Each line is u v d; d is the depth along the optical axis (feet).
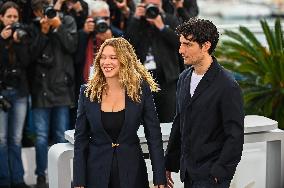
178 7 55.77
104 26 50.98
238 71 57.16
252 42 58.54
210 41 32.40
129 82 34.27
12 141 51.34
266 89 56.59
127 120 34.01
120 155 34.14
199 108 32.76
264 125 41.22
